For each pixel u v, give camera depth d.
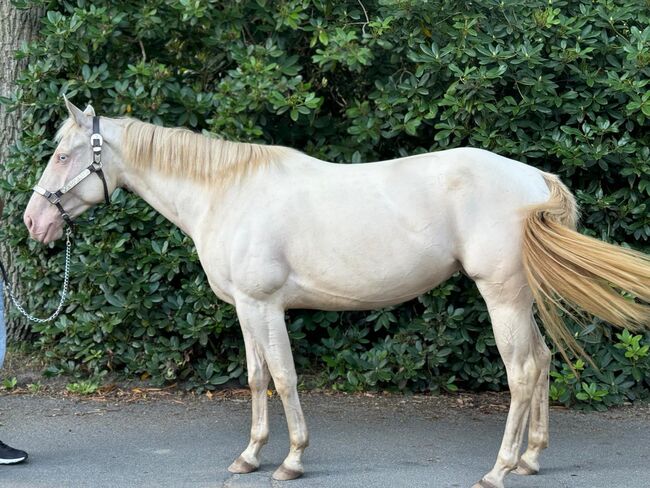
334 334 5.37
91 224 5.15
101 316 5.20
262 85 4.93
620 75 5.07
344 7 5.25
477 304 5.18
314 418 4.80
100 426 4.61
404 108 5.10
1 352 3.95
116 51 5.51
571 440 4.47
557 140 4.98
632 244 5.29
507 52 4.84
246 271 3.70
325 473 3.90
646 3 5.14
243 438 4.43
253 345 3.89
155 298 5.18
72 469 3.93
